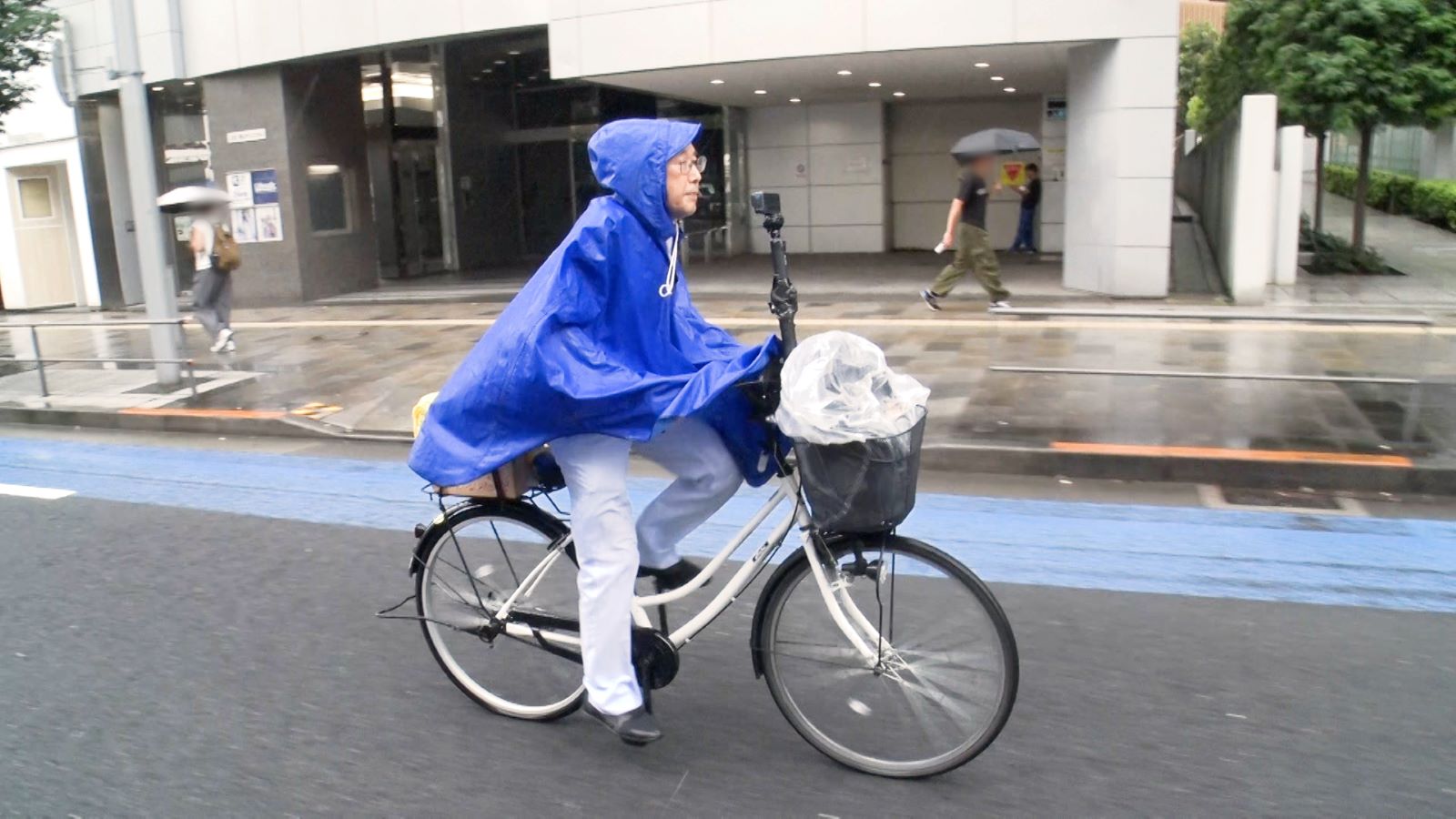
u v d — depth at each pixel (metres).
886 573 3.42
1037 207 20.23
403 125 20.86
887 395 3.18
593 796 3.47
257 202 18.06
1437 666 4.23
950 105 21.33
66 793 3.59
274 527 6.52
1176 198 23.45
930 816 3.29
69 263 21.19
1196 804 3.31
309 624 5.00
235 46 17.53
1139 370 8.07
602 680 3.53
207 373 11.27
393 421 9.20
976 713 3.37
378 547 6.09
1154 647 4.46
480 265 22.12
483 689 4.13
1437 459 6.68
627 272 3.29
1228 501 6.55
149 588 5.53
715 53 13.97
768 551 3.63
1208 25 29.66
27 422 10.34
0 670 4.58
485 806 3.44
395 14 16.03
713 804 3.40
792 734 3.84
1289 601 4.93
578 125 22.38
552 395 3.24
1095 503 6.55
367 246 19.34
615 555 3.46
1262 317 7.57
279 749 3.85
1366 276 14.71
